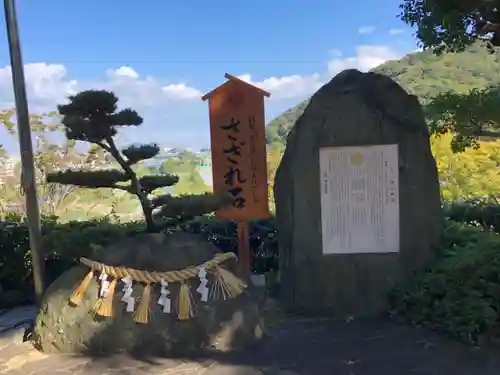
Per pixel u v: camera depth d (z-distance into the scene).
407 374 3.94
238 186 6.75
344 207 5.52
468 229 6.41
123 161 5.51
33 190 4.90
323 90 5.58
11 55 4.66
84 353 4.38
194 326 4.34
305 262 5.59
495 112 5.76
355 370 4.03
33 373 4.04
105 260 4.57
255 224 7.87
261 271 7.67
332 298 5.52
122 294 4.36
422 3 5.71
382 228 5.50
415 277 5.39
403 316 5.22
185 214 5.83
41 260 5.00
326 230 5.55
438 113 6.08
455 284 5.02
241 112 6.67
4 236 6.54
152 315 4.32
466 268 5.13
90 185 5.41
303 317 5.45
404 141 5.44
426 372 3.97
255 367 4.10
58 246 6.57
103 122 5.26
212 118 6.73
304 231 5.59
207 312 4.38
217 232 8.01
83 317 4.38
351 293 5.49
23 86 4.74
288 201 5.67
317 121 5.53
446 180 10.66
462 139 6.68
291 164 5.62
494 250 5.38
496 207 8.04
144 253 4.55
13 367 4.17
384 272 5.46
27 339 4.82
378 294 5.46
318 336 4.83
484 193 9.78
